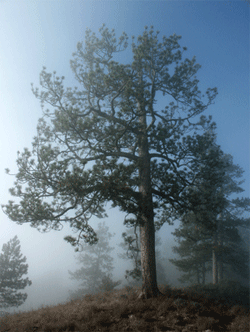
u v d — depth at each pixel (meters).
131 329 8.27
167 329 8.44
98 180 10.90
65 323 8.41
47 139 13.14
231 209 27.98
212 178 15.13
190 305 10.53
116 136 12.46
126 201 11.92
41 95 13.16
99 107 14.43
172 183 13.62
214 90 15.93
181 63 16.08
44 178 10.95
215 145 16.36
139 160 12.74
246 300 15.52
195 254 25.36
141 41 15.42
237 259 26.72
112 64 12.73
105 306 10.37
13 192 11.13
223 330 8.73
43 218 10.87
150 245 12.37
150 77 16.14
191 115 16.48
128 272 13.04
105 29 16.05
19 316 10.42
